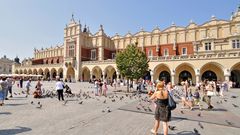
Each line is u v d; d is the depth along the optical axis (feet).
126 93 86.12
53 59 265.95
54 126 28.12
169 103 22.52
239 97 75.46
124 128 27.73
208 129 28.27
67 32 215.72
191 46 170.50
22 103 50.80
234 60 120.26
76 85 142.00
